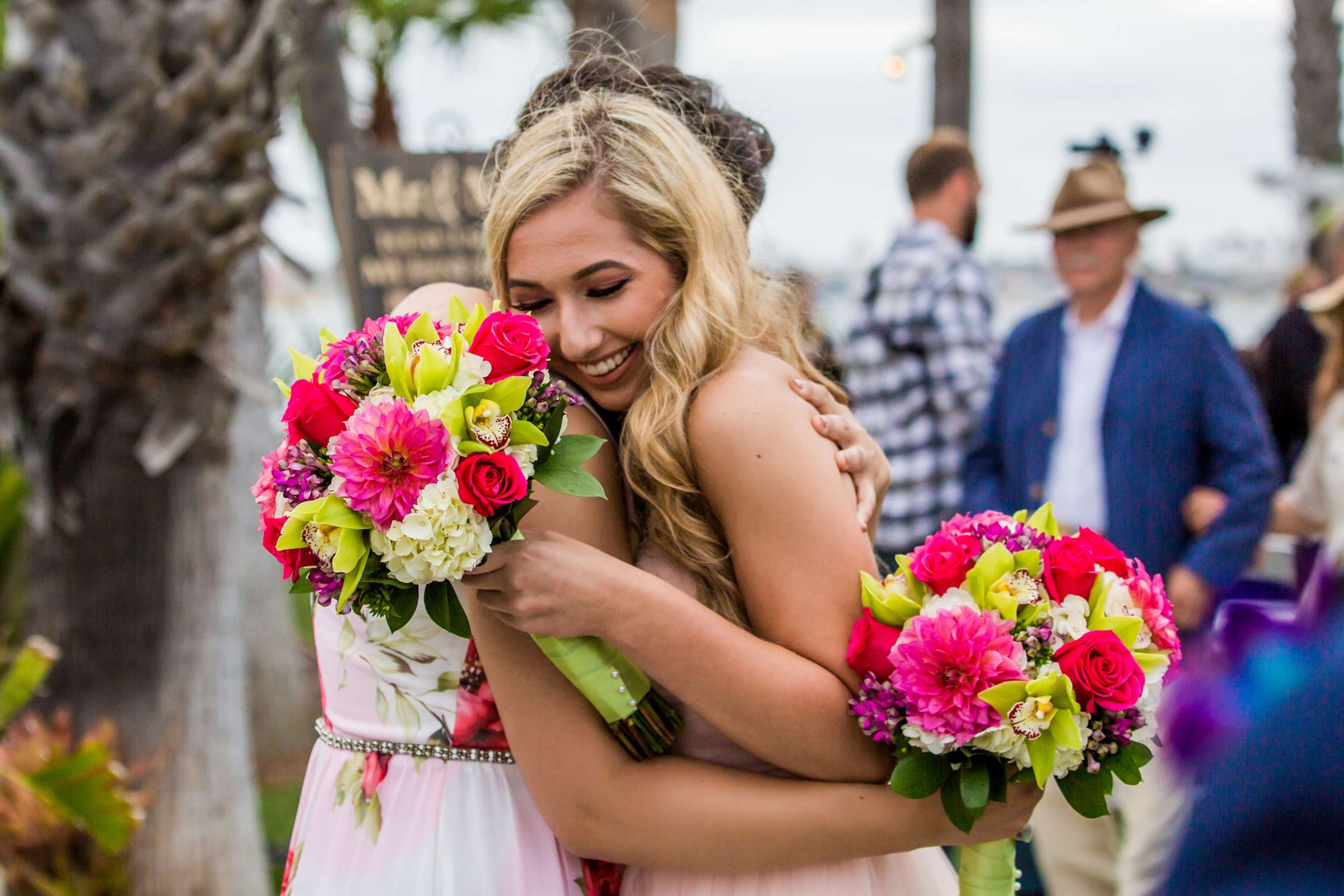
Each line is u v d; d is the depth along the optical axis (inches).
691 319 57.0
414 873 58.9
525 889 58.9
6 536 155.7
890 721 53.7
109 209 106.0
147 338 108.8
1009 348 133.8
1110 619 54.6
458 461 46.8
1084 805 55.7
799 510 56.0
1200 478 121.4
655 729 56.9
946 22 210.7
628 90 67.9
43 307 107.3
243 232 110.0
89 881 121.5
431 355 47.3
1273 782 22.6
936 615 53.6
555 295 57.4
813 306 89.4
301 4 118.9
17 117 105.9
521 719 55.2
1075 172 125.2
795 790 56.1
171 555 118.6
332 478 47.8
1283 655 25.4
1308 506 124.5
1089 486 125.3
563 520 56.2
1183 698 58.8
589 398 61.3
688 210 57.4
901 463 148.5
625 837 56.0
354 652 61.9
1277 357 161.0
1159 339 121.3
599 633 51.6
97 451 113.8
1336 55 387.2
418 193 165.6
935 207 150.6
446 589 49.0
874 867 61.7
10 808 117.0
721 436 56.4
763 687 53.5
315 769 64.3
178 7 105.6
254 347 191.8
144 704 120.2
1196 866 23.4
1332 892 21.7
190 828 123.1
